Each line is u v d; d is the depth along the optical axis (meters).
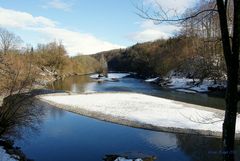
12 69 30.95
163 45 128.12
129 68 188.25
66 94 60.88
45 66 118.31
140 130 32.00
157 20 6.57
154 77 122.75
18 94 30.02
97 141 27.56
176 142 27.55
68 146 25.75
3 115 26.89
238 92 6.05
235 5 5.75
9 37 89.38
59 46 129.12
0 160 18.75
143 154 22.78
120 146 26.11
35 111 39.25
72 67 156.25
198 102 54.47
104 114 39.47
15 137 27.23
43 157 22.83
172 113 40.94
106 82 109.69
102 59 182.12
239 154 23.28
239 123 34.19
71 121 35.91
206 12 6.99
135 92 72.00
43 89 65.31
